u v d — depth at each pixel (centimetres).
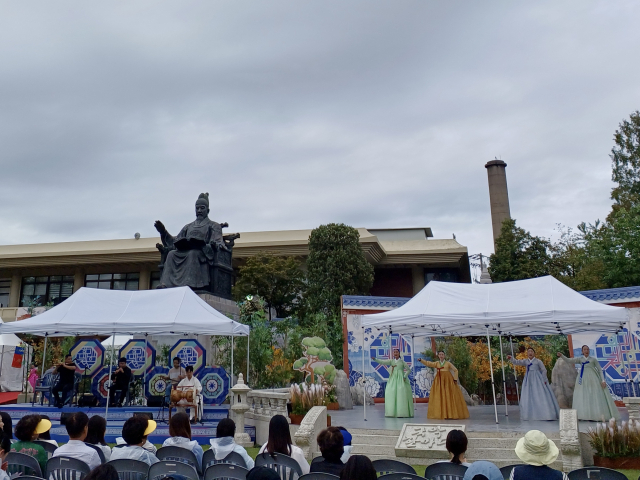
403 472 552
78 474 568
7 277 3991
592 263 3050
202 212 2069
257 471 470
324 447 557
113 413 1395
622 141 3631
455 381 1370
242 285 3095
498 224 4416
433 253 3578
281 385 1750
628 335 1758
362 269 3111
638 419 1049
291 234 3781
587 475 533
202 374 1513
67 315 1324
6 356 2889
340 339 2295
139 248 3666
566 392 1435
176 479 473
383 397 1998
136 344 1648
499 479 487
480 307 1179
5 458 558
